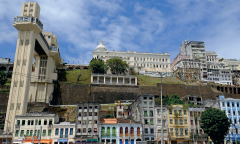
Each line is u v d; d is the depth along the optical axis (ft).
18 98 252.42
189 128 229.25
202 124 217.15
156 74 459.73
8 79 363.56
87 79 380.99
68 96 328.49
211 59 534.37
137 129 220.02
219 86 400.06
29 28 277.03
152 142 216.95
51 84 330.54
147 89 357.20
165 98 308.60
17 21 272.51
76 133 213.05
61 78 377.91
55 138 211.20
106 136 214.07
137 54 491.72
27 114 232.94
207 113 216.13
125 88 353.31
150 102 235.61
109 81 376.89
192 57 517.14
